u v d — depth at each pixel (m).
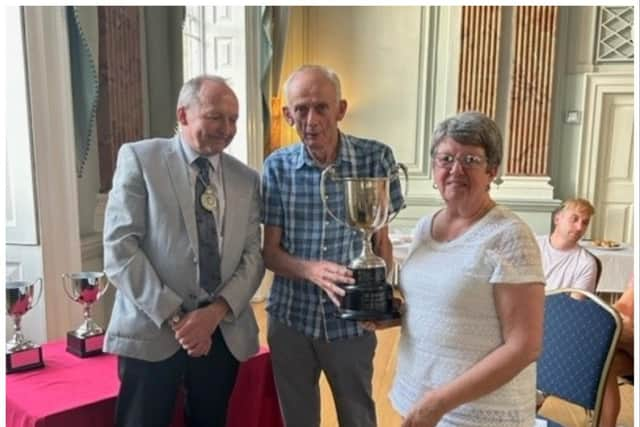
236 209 1.62
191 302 1.54
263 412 1.91
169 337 1.52
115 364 1.78
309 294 1.71
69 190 2.47
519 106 5.02
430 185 5.32
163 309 1.47
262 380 1.87
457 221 1.20
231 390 1.67
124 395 1.53
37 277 2.38
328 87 1.60
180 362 1.55
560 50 5.00
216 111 1.48
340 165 1.69
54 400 1.52
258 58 4.47
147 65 3.19
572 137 5.12
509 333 1.08
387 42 5.31
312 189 1.69
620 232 5.17
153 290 1.47
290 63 5.27
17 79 2.27
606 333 1.66
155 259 1.52
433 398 1.11
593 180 5.11
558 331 1.78
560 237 2.62
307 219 1.71
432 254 1.21
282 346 1.78
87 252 2.73
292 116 1.64
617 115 5.04
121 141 2.96
